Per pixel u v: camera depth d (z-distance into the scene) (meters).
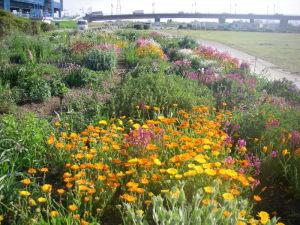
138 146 5.04
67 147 4.93
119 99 8.45
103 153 5.01
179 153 5.00
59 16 129.75
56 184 4.87
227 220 3.39
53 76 11.91
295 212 4.57
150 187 4.34
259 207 4.62
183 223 3.24
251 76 13.08
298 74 17.27
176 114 7.64
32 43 17.41
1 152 5.29
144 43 22.33
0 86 9.89
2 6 89.88
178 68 13.59
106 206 4.20
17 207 4.07
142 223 3.39
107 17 145.00
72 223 3.61
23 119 6.68
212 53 19.34
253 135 6.22
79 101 9.00
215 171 4.17
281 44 39.16
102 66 14.68
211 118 7.17
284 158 5.18
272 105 8.37
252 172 5.11
